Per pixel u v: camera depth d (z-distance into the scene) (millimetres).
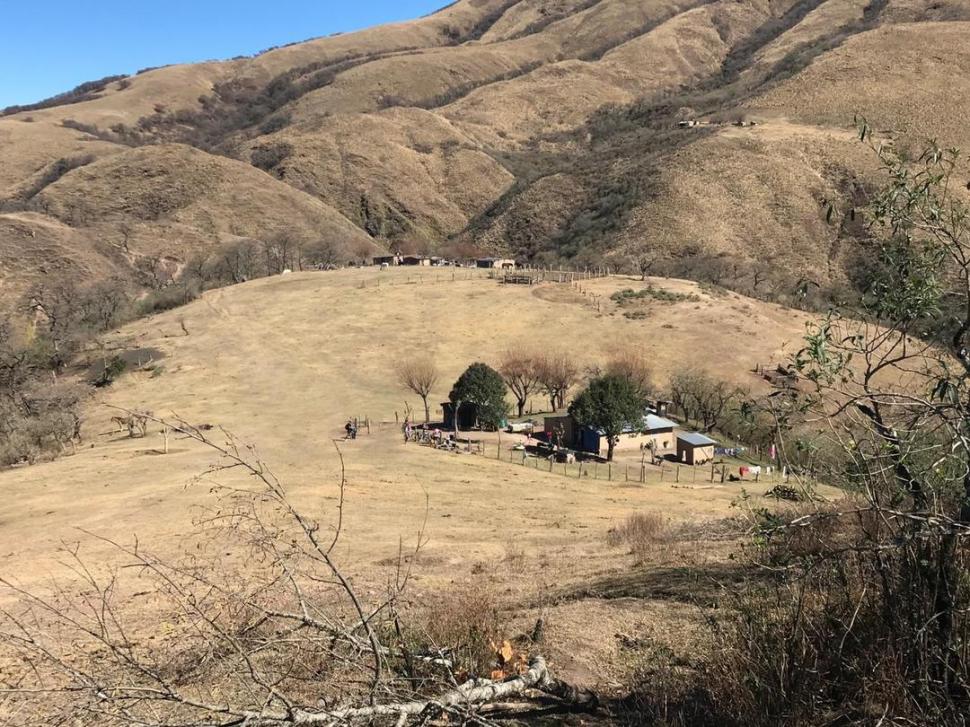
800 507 5723
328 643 3926
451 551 14781
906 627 4168
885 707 3930
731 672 4641
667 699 5055
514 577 10953
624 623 6988
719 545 11883
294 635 3898
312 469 29031
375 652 3469
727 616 5836
